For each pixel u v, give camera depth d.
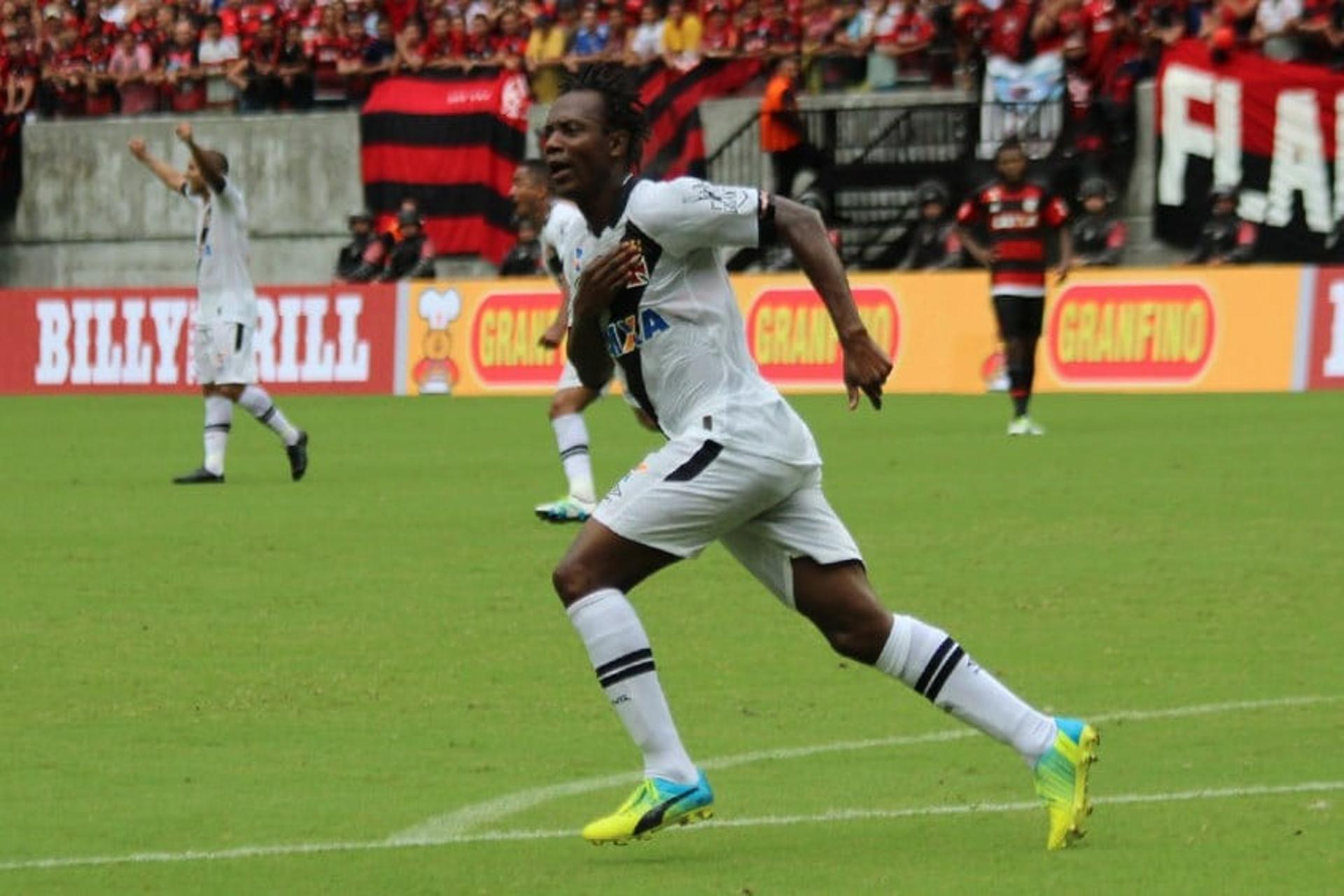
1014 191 50.56
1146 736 20.36
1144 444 47.56
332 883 15.64
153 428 60.66
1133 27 72.88
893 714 21.69
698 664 24.45
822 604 16.33
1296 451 45.47
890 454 46.78
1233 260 69.06
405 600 29.06
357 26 87.62
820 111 76.56
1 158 93.38
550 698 22.75
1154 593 28.61
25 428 60.72
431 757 19.98
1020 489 39.91
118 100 92.81
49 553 33.78
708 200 15.79
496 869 16.00
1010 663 24.20
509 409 65.19
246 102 89.38
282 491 42.41
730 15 79.44
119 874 15.94
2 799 18.44
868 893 15.08
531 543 34.41
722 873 15.76
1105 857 16.00
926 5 76.88
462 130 82.94
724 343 16.16
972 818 17.38
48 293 79.00
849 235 75.38
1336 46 70.19
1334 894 14.89
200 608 28.50
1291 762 19.22
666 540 16.12
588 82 16.17
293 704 22.50
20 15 94.62
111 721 21.72
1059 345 65.31
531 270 76.00
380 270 78.25
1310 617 26.83
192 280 90.69
